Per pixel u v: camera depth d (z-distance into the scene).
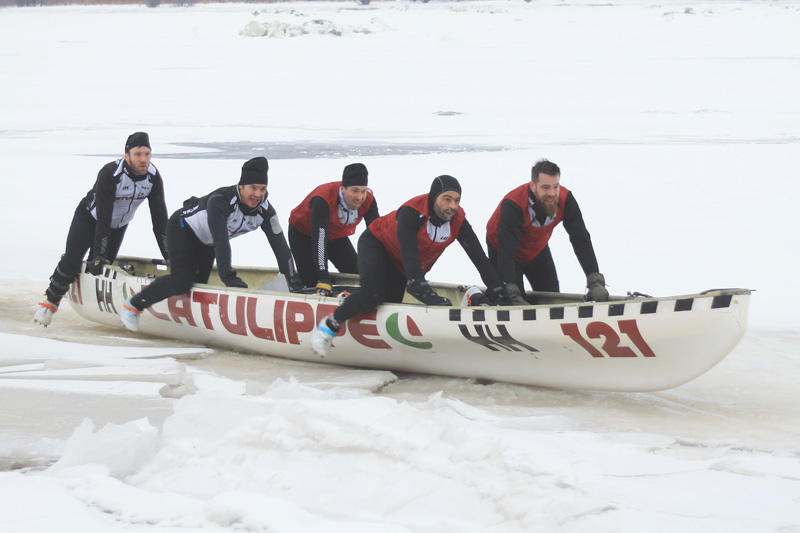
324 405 9.65
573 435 9.99
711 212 26.28
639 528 7.22
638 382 11.36
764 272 19.09
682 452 9.44
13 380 12.65
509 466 8.70
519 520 7.39
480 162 37.28
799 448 9.67
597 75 84.56
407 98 69.44
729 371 12.94
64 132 52.50
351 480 8.24
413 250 12.52
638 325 10.79
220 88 78.31
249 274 16.97
